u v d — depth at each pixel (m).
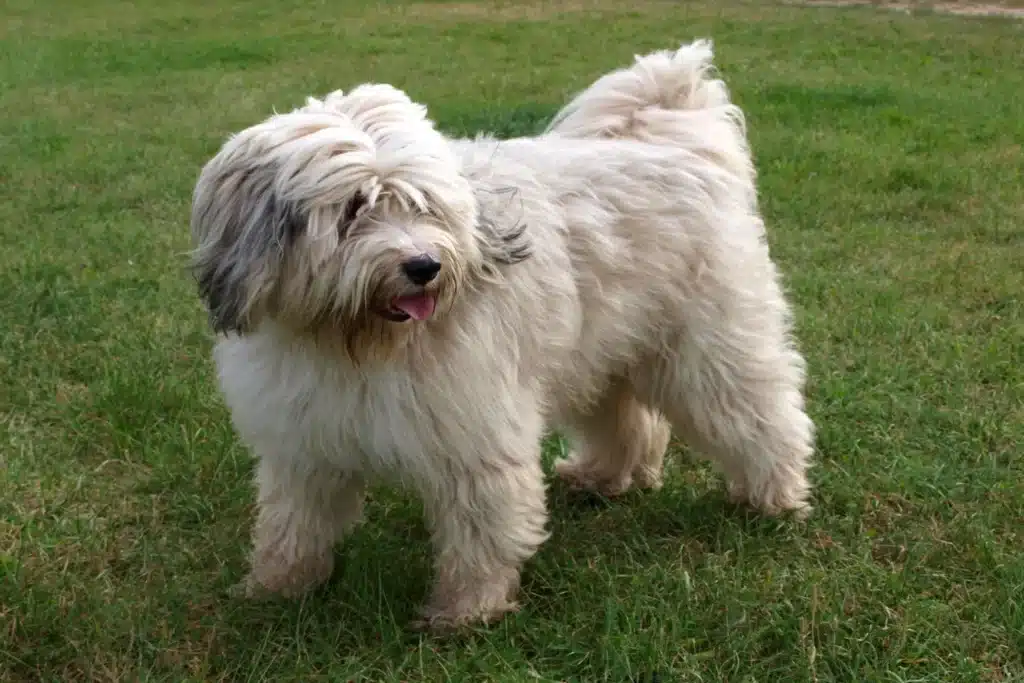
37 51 5.86
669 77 1.78
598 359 1.65
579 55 5.78
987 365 2.12
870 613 1.59
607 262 1.61
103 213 3.00
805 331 2.26
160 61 5.65
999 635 1.56
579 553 1.73
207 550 1.72
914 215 3.03
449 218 1.41
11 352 2.13
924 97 4.52
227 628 1.58
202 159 3.62
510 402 1.53
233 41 6.30
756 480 1.78
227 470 1.86
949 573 1.67
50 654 1.52
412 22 7.11
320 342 1.43
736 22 6.91
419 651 1.53
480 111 4.14
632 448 1.86
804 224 2.95
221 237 1.42
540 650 1.55
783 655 1.54
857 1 8.09
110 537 1.74
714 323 1.69
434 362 1.46
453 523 1.54
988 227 2.88
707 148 1.73
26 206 3.03
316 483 1.58
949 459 1.89
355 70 5.38
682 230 1.66
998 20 7.03
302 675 1.52
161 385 2.03
